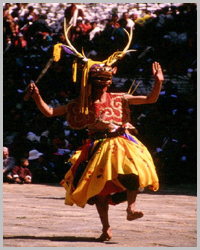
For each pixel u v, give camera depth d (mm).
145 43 33531
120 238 10070
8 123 29125
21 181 23406
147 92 30828
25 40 32750
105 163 9445
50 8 37562
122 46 32625
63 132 26406
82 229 11117
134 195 9586
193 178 25391
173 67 32844
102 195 9727
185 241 9812
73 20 34344
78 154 10156
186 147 26203
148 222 12344
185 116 27828
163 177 24859
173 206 15922
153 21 33406
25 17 35500
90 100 9977
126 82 28906
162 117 27719
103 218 9766
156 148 26906
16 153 26703
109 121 9883
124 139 9836
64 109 10109
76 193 9555
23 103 29719
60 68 29984
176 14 34250
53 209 14672
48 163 24875
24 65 31656
